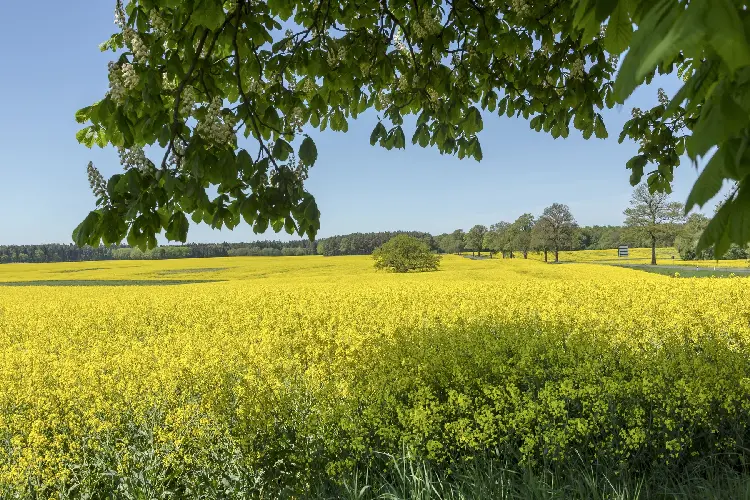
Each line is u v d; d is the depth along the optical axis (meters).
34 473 3.39
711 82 0.80
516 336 6.05
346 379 4.98
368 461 3.46
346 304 11.56
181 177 2.24
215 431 3.69
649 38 0.59
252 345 6.83
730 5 0.53
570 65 4.20
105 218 2.16
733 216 0.66
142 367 5.66
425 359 5.11
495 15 4.03
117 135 2.50
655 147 4.57
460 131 4.92
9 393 5.09
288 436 3.61
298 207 2.31
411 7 4.28
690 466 3.36
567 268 32.81
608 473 3.18
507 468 3.38
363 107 4.77
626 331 6.74
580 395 3.80
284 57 3.49
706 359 5.08
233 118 2.46
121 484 3.39
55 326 10.31
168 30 2.86
